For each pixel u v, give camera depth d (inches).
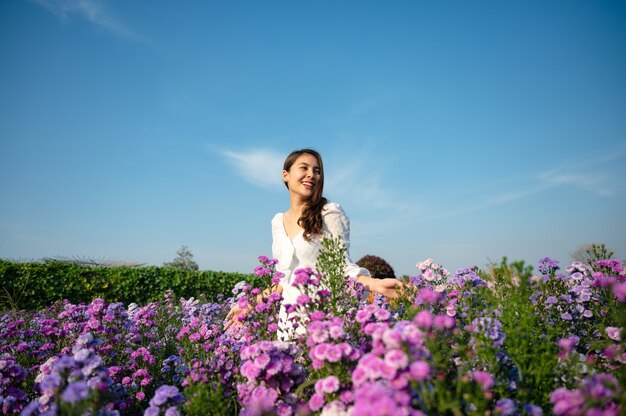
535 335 87.2
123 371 125.0
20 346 136.3
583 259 147.4
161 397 83.9
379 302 129.6
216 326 135.9
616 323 102.7
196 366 103.0
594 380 67.2
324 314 96.3
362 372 64.0
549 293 129.0
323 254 110.5
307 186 140.8
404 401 56.6
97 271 462.6
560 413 61.2
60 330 148.9
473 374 73.0
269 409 78.2
